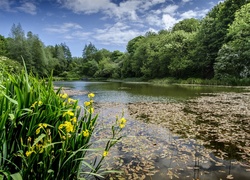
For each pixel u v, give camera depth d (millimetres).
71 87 23641
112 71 60000
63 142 1634
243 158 3205
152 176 2625
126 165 2963
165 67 37125
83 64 75812
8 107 1562
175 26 44656
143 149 3658
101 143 3982
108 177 2578
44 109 1686
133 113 7535
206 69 30328
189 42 32344
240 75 22641
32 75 2111
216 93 14609
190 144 3949
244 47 20938
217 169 2814
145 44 44906
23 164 1567
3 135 1440
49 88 1877
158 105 9492
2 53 41781
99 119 6465
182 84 28516
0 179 1381
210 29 28391
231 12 26188
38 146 1506
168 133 4773
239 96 12234
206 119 6324
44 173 1580
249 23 19078
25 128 1604
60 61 77875
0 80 2035
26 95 1608
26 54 44969
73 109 1957
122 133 4762
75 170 2014
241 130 4957
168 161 3113
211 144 3932
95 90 19078
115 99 12031
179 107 8797
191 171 2760
